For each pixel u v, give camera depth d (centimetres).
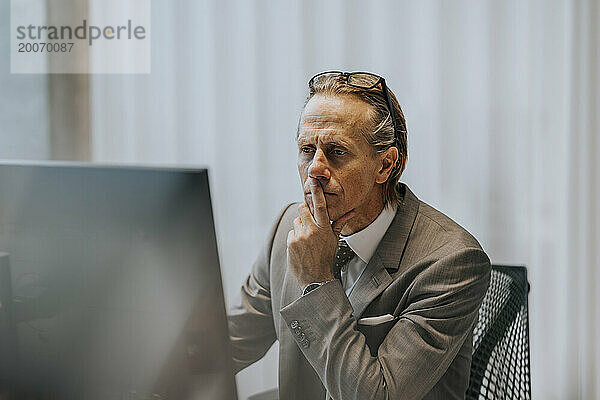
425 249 136
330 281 126
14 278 108
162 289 100
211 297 98
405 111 318
